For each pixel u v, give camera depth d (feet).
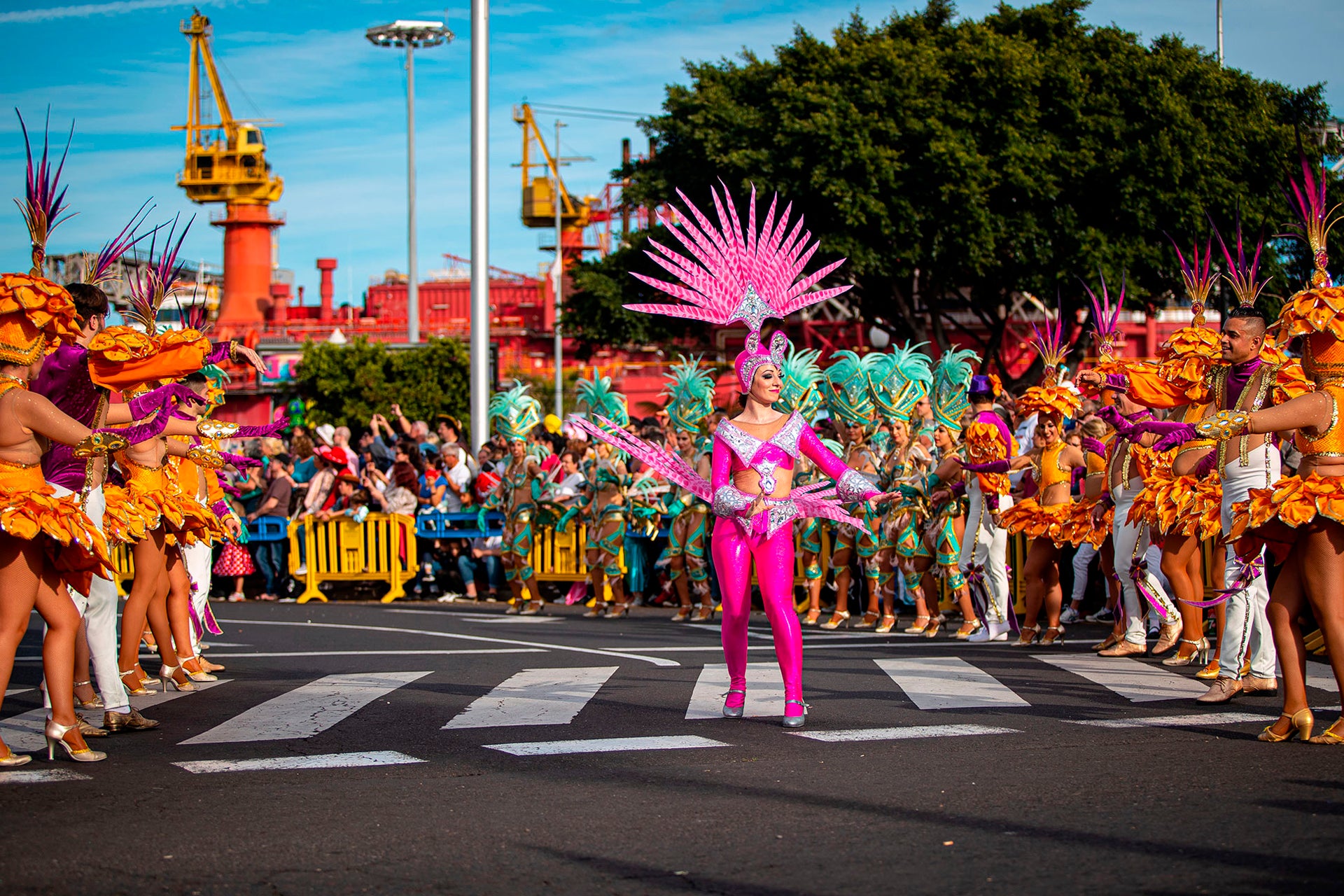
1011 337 129.70
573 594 49.11
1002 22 98.58
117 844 14.34
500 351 187.52
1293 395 20.90
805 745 19.65
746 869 13.16
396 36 165.78
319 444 55.62
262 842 14.38
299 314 221.87
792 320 135.03
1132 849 13.52
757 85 94.02
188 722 22.76
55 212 20.15
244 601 51.62
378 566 51.39
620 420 44.19
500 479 49.16
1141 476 29.37
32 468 18.60
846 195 83.15
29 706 24.62
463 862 13.56
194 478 28.25
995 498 33.88
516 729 21.43
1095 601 40.86
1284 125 91.30
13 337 18.35
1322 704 22.95
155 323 25.17
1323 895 11.99
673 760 18.69
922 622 37.04
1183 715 21.90
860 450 38.50
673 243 97.45
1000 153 85.66
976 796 15.97
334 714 23.13
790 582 21.71
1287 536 19.58
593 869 13.26
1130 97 89.35
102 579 21.43
